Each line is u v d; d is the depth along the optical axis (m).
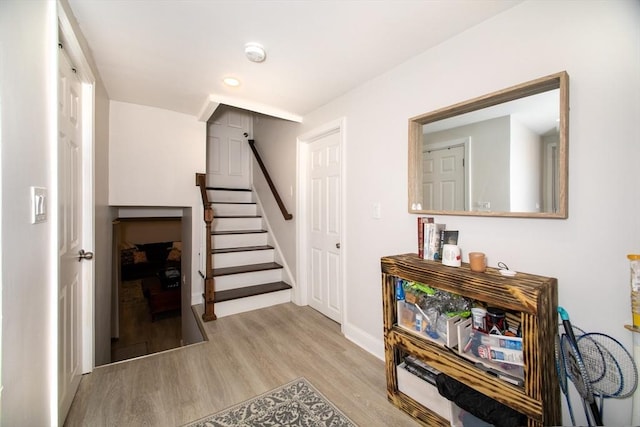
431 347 1.43
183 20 1.48
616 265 1.09
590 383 1.06
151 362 2.01
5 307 0.77
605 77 1.11
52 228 1.13
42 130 1.04
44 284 1.06
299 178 3.13
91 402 1.59
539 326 1.06
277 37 1.63
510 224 1.38
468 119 1.54
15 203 0.83
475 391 1.32
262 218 4.04
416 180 1.80
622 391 1.07
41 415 1.04
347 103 2.42
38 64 1.00
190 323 3.20
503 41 1.40
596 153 1.13
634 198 1.05
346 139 2.43
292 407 1.57
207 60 1.89
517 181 1.34
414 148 1.80
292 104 2.71
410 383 1.54
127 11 1.40
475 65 1.51
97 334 2.13
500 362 1.25
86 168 1.84
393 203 2.00
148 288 4.92
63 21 1.22
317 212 2.99
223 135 4.44
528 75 1.31
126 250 5.89
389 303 1.66
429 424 1.42
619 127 1.08
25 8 0.90
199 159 3.23
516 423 1.15
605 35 1.11
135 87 2.38
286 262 3.42
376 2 1.34
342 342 2.34
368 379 1.84
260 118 4.25
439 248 1.59
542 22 1.27
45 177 1.07
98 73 2.10
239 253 3.47
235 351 2.18
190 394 1.67
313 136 2.89
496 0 1.32
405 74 1.90
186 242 3.53
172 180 3.07
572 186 1.19
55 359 1.13
